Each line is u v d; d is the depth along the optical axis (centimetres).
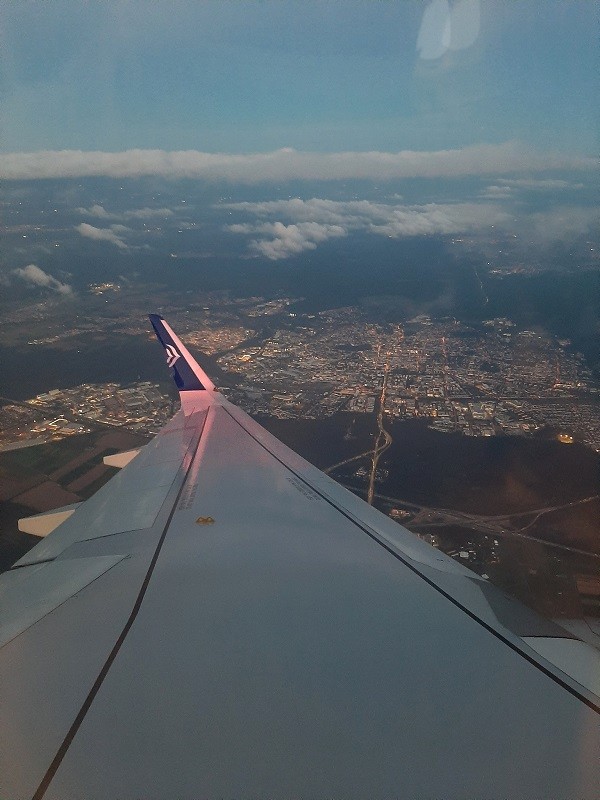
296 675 268
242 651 286
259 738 225
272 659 280
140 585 362
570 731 245
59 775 205
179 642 292
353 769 212
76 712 238
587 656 312
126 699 246
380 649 298
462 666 289
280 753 218
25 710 239
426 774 213
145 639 294
